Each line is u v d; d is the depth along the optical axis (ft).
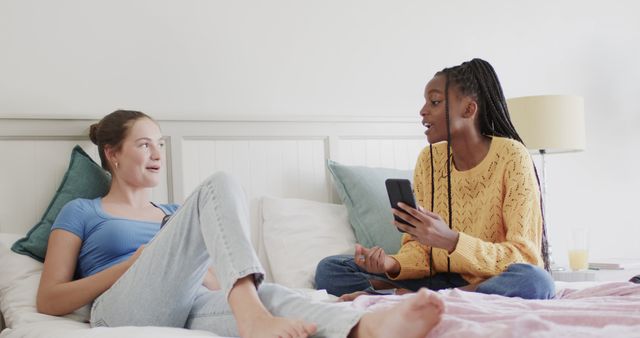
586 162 11.41
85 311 6.30
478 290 6.07
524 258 6.53
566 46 11.28
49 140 7.82
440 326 3.76
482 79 7.43
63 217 6.61
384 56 9.96
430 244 6.25
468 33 10.55
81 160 7.61
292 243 8.25
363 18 9.85
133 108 8.43
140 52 8.50
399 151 9.83
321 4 9.58
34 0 7.99
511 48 10.84
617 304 4.23
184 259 5.00
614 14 11.71
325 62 9.58
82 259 6.57
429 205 7.44
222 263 4.43
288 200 8.68
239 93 9.04
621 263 9.58
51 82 8.03
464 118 7.23
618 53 11.71
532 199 6.77
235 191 4.77
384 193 8.67
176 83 8.68
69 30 8.14
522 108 9.43
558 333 3.35
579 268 9.29
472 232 6.97
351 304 4.54
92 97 8.22
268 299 4.50
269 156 9.02
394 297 4.92
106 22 8.33
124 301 5.26
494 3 10.75
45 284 6.23
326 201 9.27
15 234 7.34
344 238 8.50
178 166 8.45
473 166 7.29
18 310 6.34
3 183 7.60
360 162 9.57
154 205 7.41
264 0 9.24
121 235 6.61
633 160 11.75
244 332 4.12
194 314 5.32
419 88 10.17
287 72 9.34
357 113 9.75
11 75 7.84
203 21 8.86
